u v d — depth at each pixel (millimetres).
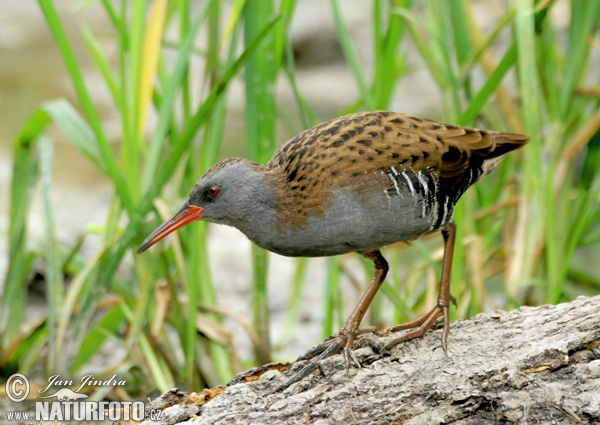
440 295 7246
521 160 10523
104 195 15477
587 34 9695
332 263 9648
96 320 11289
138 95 9094
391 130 7082
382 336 7074
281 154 7445
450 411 6246
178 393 6996
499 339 6766
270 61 9180
